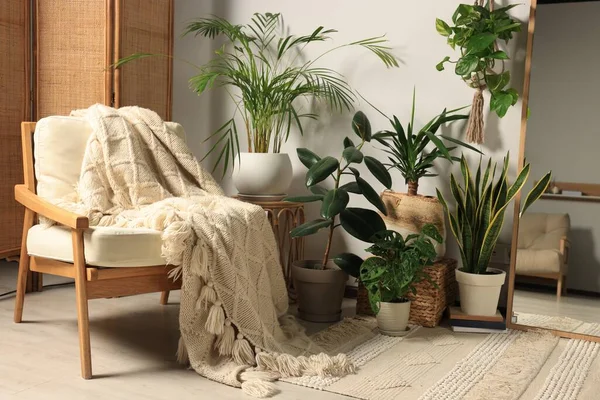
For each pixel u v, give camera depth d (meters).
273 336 2.32
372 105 3.14
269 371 2.08
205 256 2.12
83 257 2.03
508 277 2.84
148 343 2.37
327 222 2.76
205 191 2.61
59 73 3.02
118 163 2.44
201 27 3.28
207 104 3.58
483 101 2.86
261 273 2.36
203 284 2.16
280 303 2.57
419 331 2.65
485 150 2.90
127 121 2.60
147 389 1.94
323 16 3.23
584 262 2.58
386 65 3.08
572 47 2.57
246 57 3.44
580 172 2.57
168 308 2.85
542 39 2.62
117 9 2.92
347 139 2.84
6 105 2.95
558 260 2.63
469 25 2.71
